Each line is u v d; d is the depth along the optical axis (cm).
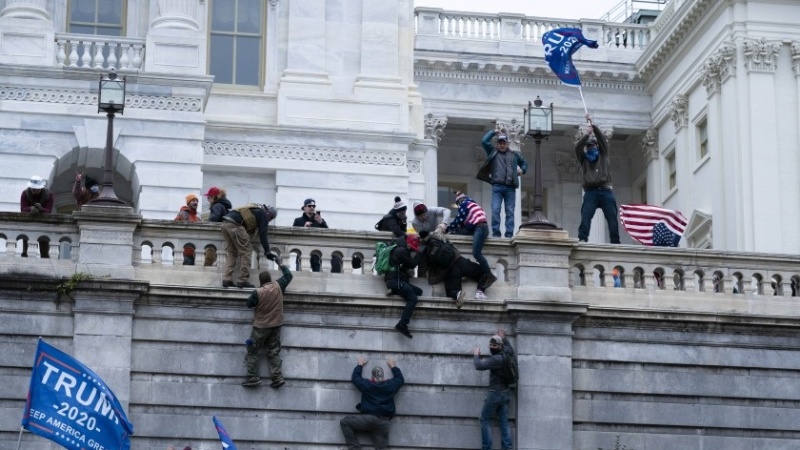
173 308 8150
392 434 8194
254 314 8150
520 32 15038
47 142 10594
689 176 14175
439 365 8294
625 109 15025
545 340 8362
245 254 8225
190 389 8094
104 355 8044
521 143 14812
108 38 10844
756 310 8656
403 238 8294
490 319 8369
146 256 8881
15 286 8056
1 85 10612
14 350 8012
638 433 8394
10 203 10469
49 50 10744
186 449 7856
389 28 11806
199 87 10819
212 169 11288
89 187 8888
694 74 14075
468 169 15125
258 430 8100
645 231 9231
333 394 8188
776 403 8544
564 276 8469
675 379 8481
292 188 11325
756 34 13412
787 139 13325
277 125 11381
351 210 11338
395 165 11469
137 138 10706
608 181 9081
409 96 11831
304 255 8369
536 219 8538
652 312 8488
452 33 14938
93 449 7375
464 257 8475
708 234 13675
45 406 7306
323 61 11694
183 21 10956
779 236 13150
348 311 8262
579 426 8356
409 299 8244
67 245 8469
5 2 11081
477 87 14812
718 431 8475
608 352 8444
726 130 13462
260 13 11788
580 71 14875
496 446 8219
